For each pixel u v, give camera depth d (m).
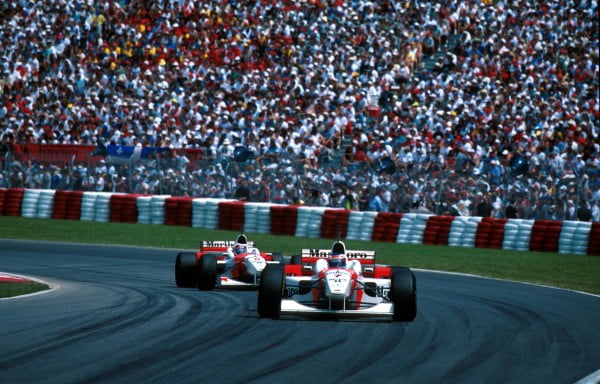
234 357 40.97
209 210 135.25
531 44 166.62
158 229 132.50
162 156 148.50
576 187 114.12
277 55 176.38
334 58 171.88
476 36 169.00
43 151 156.00
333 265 56.25
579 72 160.75
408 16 178.88
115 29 188.12
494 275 84.88
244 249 71.00
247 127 160.38
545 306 62.22
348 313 52.41
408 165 133.62
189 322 51.28
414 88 161.25
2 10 195.12
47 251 102.56
